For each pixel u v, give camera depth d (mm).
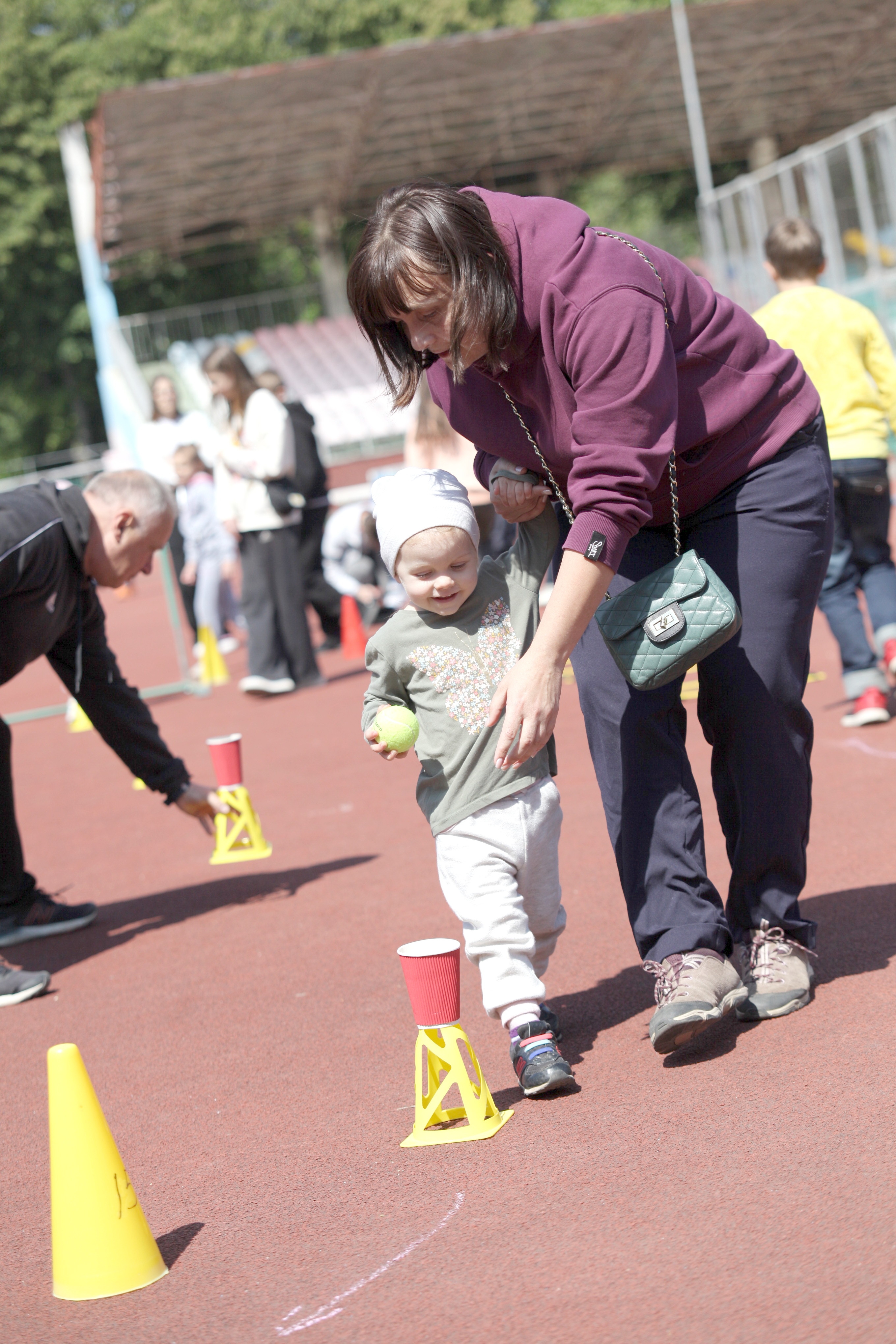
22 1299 2715
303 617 11023
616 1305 2346
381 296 2938
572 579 2963
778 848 3455
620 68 30922
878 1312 2199
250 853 6254
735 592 3324
